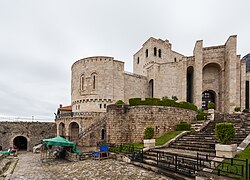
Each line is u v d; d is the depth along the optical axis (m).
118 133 24.42
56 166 18.59
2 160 22.73
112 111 24.86
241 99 36.88
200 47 37.88
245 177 8.70
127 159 16.23
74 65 43.72
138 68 57.25
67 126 34.75
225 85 37.59
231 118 23.72
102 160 18.33
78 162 19.11
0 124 40.06
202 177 9.54
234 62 34.97
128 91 42.12
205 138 17.81
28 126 42.12
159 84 41.50
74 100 42.38
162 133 24.19
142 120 23.91
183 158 12.35
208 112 27.89
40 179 13.80
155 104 24.81
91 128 31.19
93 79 39.47
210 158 11.95
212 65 41.00
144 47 52.84
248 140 14.12
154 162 13.89
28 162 21.67
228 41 36.19
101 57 39.53
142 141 23.47
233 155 11.45
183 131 22.08
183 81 38.66
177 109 26.16
